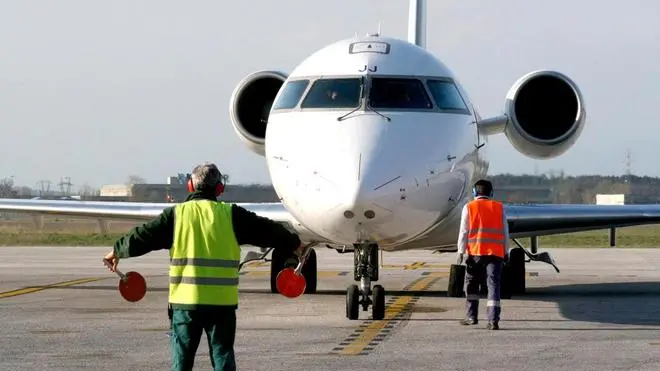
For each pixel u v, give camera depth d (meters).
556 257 83.81
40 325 36.72
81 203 51.84
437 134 38.31
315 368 27.77
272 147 39.97
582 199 122.06
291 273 22.98
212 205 22.52
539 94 47.75
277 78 47.34
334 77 39.97
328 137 37.16
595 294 49.75
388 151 36.19
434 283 56.94
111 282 56.72
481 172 45.44
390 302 45.19
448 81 41.22
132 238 22.45
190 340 22.31
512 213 46.66
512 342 32.62
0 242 112.50
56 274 63.44
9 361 28.89
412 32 56.94
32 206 52.22
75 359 29.28
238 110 47.69
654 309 42.41
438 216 38.75
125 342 32.50
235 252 22.44
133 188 125.38
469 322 37.06
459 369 27.58
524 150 48.59
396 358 29.39
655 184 123.44
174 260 22.36
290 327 36.19
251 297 47.53
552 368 27.73
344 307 42.88
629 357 29.55
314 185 36.00
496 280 36.19
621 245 107.94
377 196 34.69
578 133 46.94
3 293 49.59
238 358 29.34
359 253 38.16
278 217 43.62
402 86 39.62
